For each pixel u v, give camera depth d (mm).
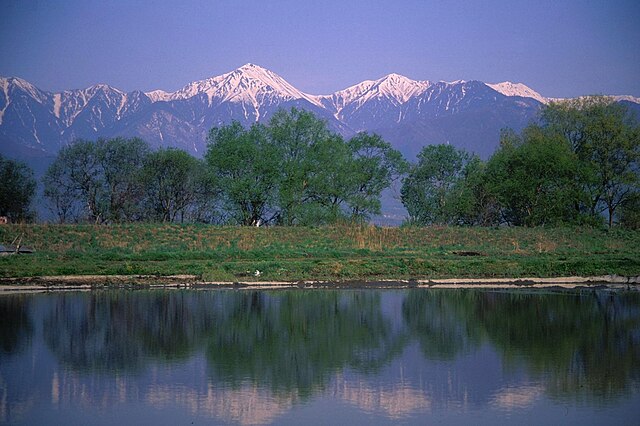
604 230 98125
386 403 31141
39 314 49781
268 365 37312
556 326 46719
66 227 86688
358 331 45375
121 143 114750
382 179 116000
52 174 112188
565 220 107312
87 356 38938
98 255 73375
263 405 30859
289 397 31938
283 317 49438
